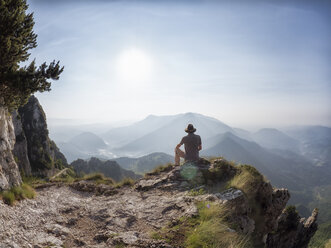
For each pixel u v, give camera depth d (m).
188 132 5.92
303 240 12.80
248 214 4.37
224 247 2.63
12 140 5.01
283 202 5.70
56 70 4.90
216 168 5.26
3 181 3.85
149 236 3.03
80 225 3.53
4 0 4.27
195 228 3.01
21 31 4.45
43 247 2.71
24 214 3.41
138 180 5.84
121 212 3.90
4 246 2.47
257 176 5.22
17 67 4.82
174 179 5.25
